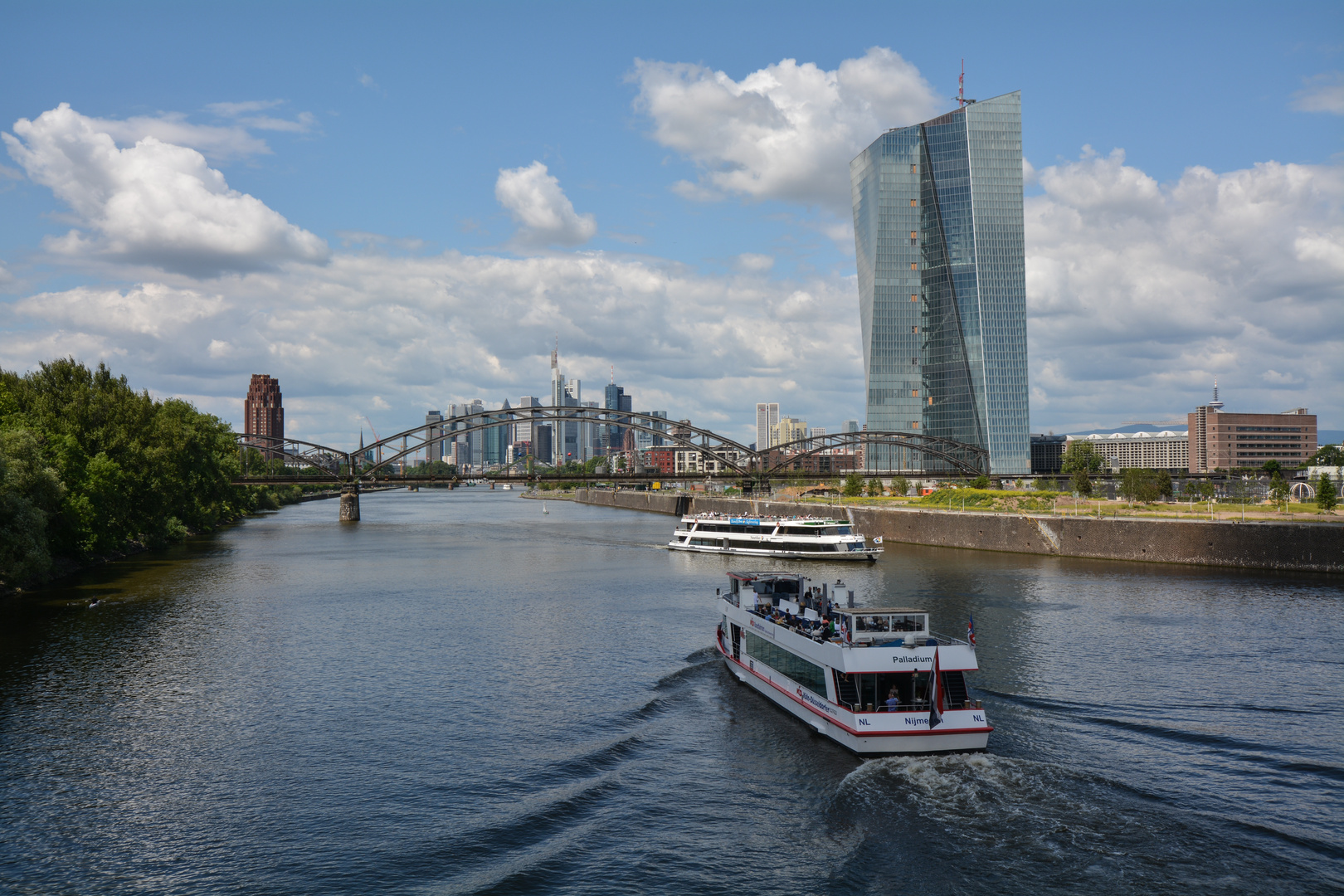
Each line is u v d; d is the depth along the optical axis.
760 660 56.69
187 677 60.44
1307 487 175.25
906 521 159.50
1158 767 42.22
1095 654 63.22
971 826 36.72
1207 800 38.75
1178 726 47.66
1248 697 52.66
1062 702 51.62
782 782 42.03
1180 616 77.31
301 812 39.16
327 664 64.00
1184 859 33.81
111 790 41.56
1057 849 34.84
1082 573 107.88
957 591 93.44
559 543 166.00
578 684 58.44
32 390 126.31
